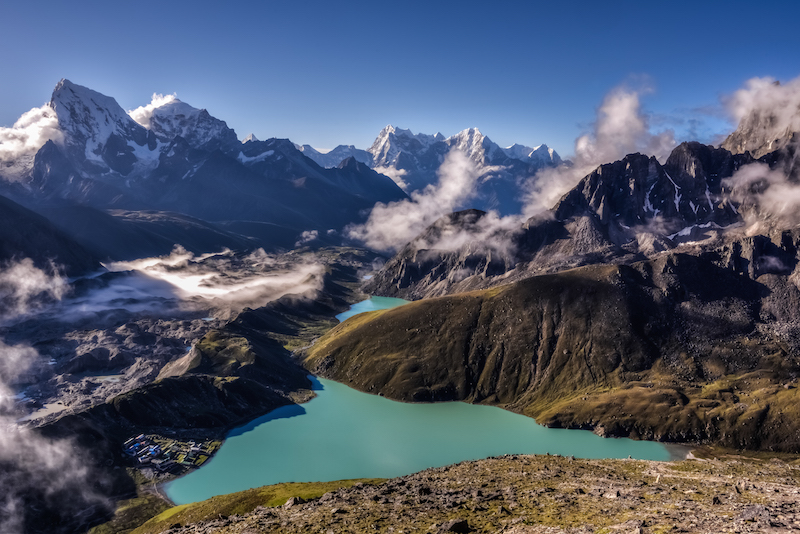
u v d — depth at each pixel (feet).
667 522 192.34
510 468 419.95
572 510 239.91
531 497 281.13
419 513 267.39
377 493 340.39
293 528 271.49
